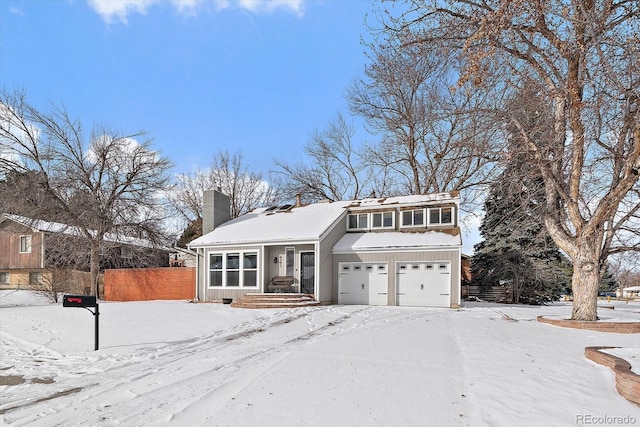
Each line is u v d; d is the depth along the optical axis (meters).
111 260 28.75
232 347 9.46
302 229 19.92
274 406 5.18
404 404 5.15
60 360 8.68
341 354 7.82
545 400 5.15
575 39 9.77
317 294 18.70
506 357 7.32
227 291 20.39
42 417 5.21
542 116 11.05
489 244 23.06
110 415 5.19
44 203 23.56
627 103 9.09
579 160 11.53
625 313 15.55
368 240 20.28
